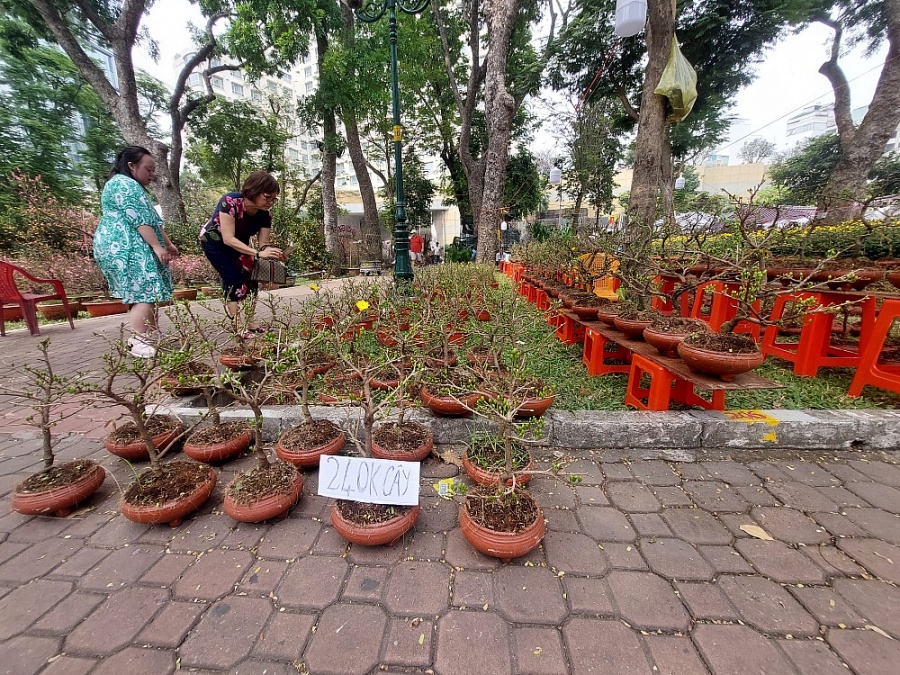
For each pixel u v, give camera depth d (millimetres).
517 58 14320
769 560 1485
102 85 9836
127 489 1730
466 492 1621
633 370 2701
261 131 14625
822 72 11609
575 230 5898
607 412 2381
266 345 2490
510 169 17641
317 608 1318
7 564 1523
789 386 2811
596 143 15078
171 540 1641
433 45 13805
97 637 1229
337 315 2951
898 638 1187
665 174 11680
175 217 11258
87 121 15773
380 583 1413
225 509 1675
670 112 6121
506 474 1544
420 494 1914
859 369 2631
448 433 2314
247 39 9734
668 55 5715
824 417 2240
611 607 1306
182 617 1294
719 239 4652
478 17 12875
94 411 2826
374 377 2732
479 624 1253
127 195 3139
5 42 10680
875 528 1629
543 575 1438
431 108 16984
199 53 11547
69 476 1830
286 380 2682
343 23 11414
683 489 1907
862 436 2193
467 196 19172
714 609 1294
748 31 9508
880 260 3795
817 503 1786
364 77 10461
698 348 2105
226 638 1220
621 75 11750
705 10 9328
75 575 1469
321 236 13492
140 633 1241
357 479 1580
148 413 2406
